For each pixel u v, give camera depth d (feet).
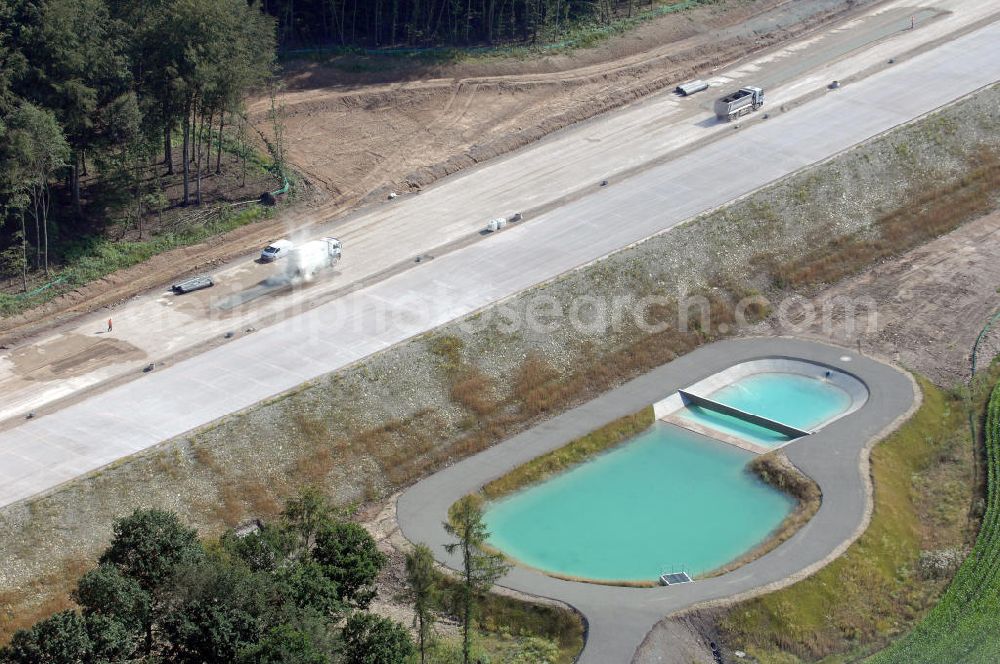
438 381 302.45
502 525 267.39
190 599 196.85
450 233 368.48
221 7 362.33
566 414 303.68
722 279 350.84
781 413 306.76
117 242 357.00
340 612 213.05
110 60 353.92
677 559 257.14
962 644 228.22
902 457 284.41
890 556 253.24
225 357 306.96
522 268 345.51
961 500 272.10
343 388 293.02
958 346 327.26
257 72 385.09
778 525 266.98
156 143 375.25
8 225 346.54
